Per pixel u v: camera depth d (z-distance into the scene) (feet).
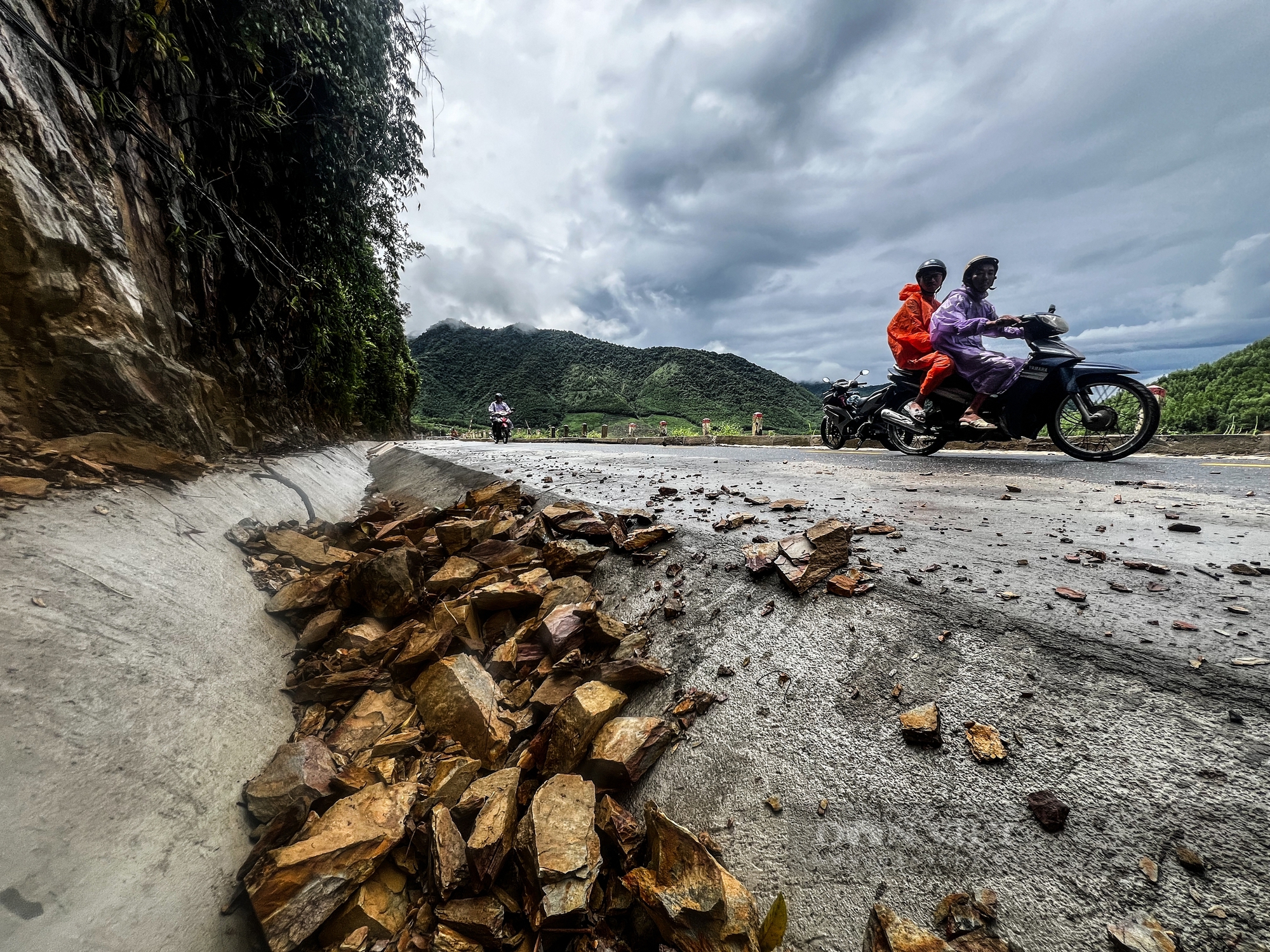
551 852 4.00
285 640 7.54
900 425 19.74
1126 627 4.75
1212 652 4.27
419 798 4.91
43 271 7.82
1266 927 2.63
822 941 3.37
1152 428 14.90
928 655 4.93
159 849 3.91
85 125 10.22
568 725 5.30
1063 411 16.47
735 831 4.17
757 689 5.27
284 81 17.24
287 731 6.05
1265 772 3.25
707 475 15.31
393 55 21.89
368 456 33.37
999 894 3.18
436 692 6.11
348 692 6.51
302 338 25.17
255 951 3.77
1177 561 6.41
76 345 8.16
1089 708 4.01
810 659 5.37
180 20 13.56
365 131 22.43
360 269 32.58
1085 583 5.80
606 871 4.28
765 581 6.73
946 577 6.13
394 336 56.85
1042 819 3.42
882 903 3.39
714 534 8.45
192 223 14.66
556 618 6.75
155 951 3.39
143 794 4.14
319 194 22.18
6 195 7.43
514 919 4.06
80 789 3.82
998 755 3.86
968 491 11.46
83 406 8.21
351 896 4.08
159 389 9.76
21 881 3.19
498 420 54.13
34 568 5.16
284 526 11.09
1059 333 15.74
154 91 13.14
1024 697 4.25
